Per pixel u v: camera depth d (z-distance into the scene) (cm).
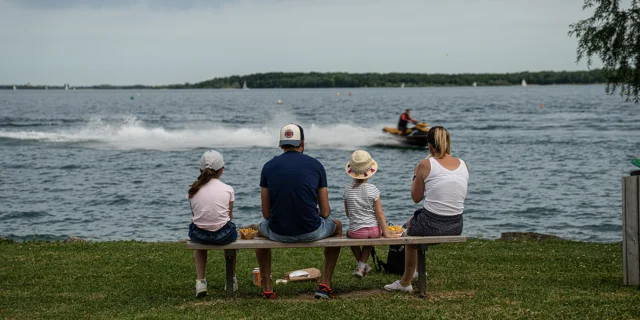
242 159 3353
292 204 716
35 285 862
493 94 19438
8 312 725
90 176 2789
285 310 700
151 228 1808
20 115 8256
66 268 969
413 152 3631
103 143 4081
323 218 754
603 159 3272
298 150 741
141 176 2788
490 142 4175
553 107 9488
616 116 6944
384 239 731
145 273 934
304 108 10619
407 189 2430
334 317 671
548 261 1009
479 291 784
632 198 794
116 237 1689
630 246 801
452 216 743
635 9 1398
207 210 726
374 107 10706
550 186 2502
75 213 2025
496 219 1931
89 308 738
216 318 671
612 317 650
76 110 10081
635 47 1393
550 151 3644
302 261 1030
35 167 3055
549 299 732
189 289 837
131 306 743
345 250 1130
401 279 796
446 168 745
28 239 1666
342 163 3209
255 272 862
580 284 821
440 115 7838
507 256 1053
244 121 7000
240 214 1997
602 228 1808
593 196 2283
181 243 1234
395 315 672
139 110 10112
